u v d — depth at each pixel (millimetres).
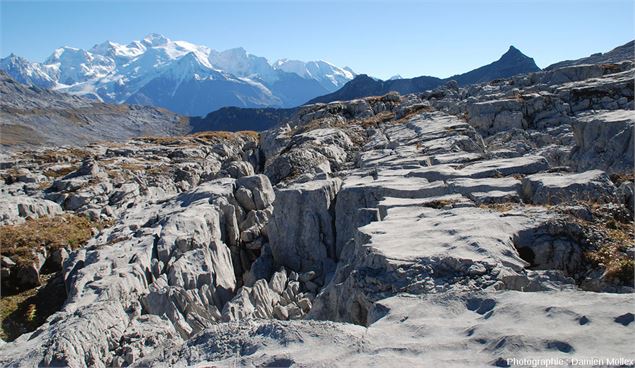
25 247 32594
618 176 24141
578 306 9875
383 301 11844
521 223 16875
